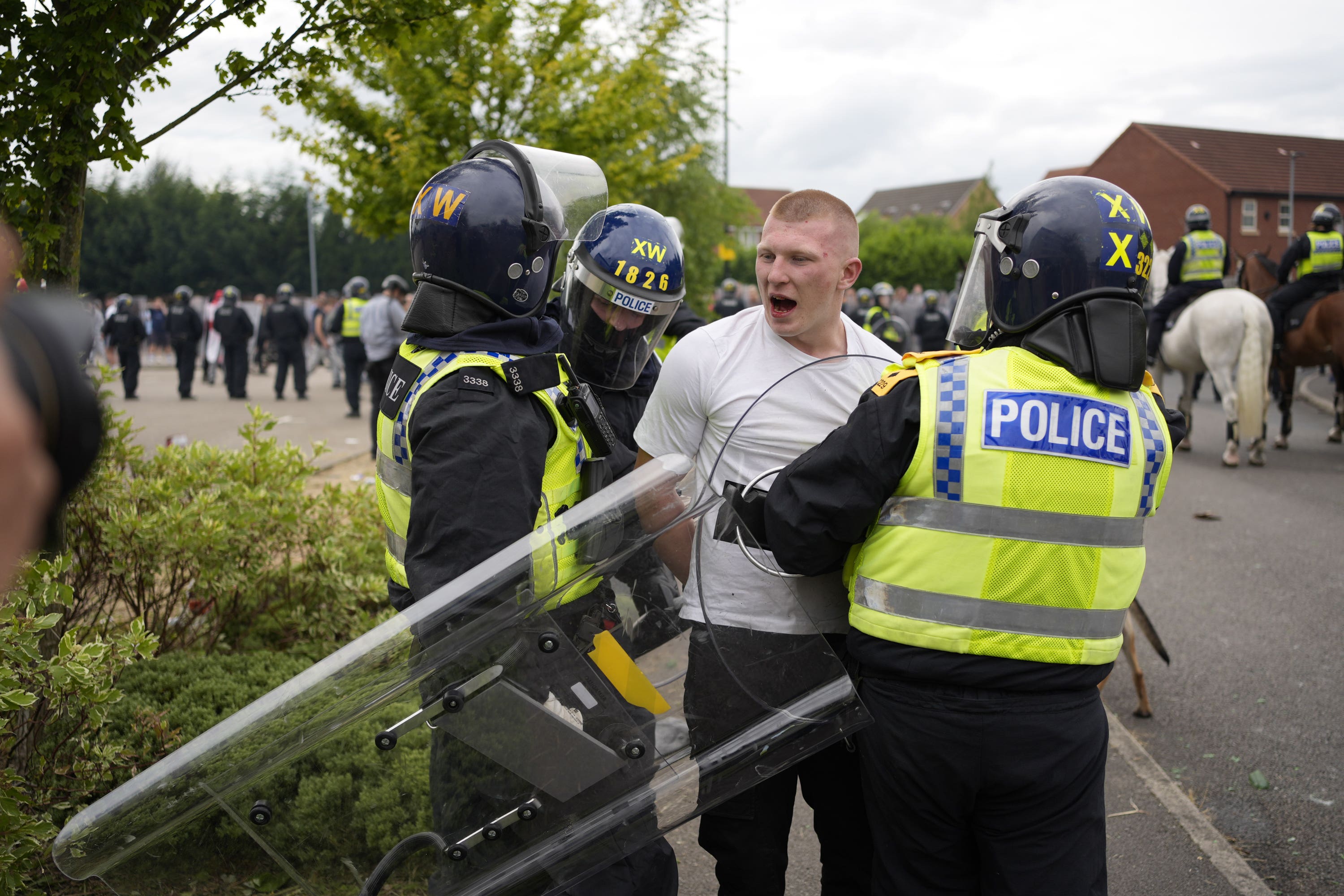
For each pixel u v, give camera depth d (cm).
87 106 273
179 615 411
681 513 181
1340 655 495
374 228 831
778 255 221
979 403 183
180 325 1716
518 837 174
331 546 429
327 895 167
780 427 229
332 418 1425
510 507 177
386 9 310
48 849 262
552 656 171
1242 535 729
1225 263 1045
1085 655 184
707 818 235
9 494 57
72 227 288
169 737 302
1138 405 192
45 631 303
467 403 181
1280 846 328
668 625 187
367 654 164
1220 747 399
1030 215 190
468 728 168
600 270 234
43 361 63
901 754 187
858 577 196
